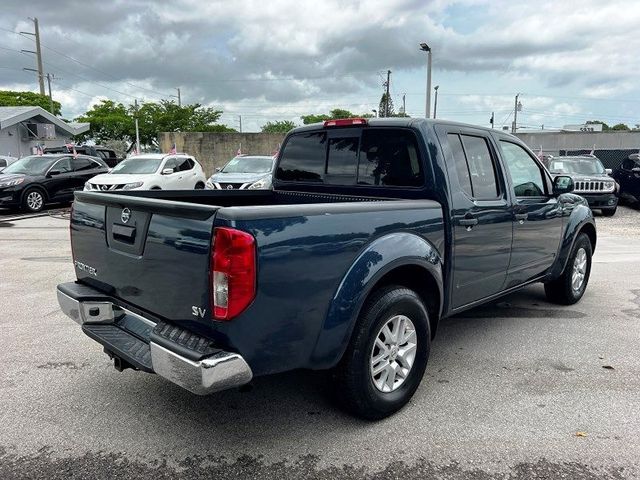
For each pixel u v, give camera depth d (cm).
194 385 242
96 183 1370
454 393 363
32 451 288
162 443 297
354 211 295
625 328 500
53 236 1035
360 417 321
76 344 444
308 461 281
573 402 350
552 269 527
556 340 468
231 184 1408
